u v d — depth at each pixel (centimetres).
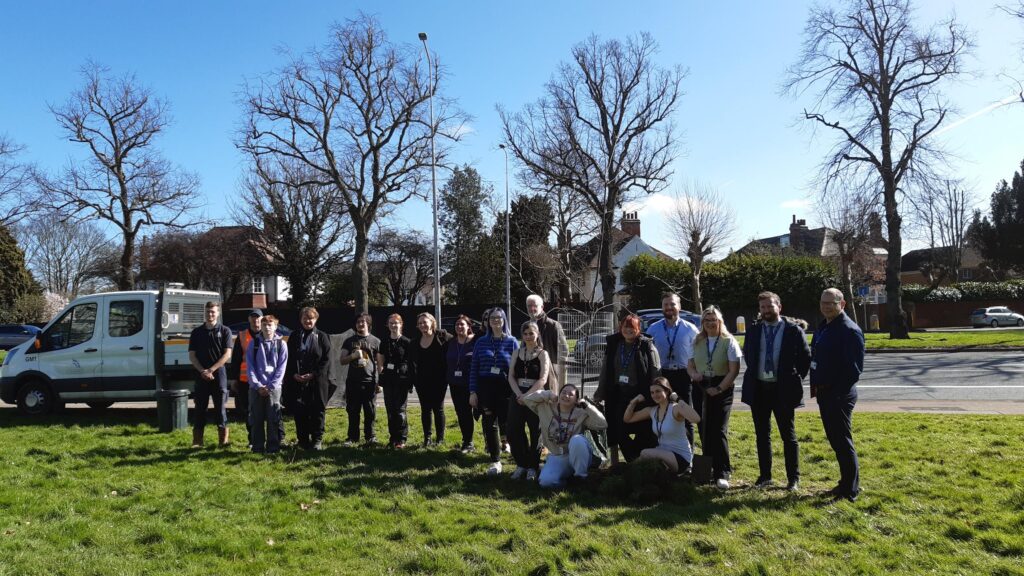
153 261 5247
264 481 684
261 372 835
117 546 492
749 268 4266
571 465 676
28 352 1156
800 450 804
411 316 3678
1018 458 723
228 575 439
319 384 862
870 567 444
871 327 4469
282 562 465
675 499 609
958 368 1722
